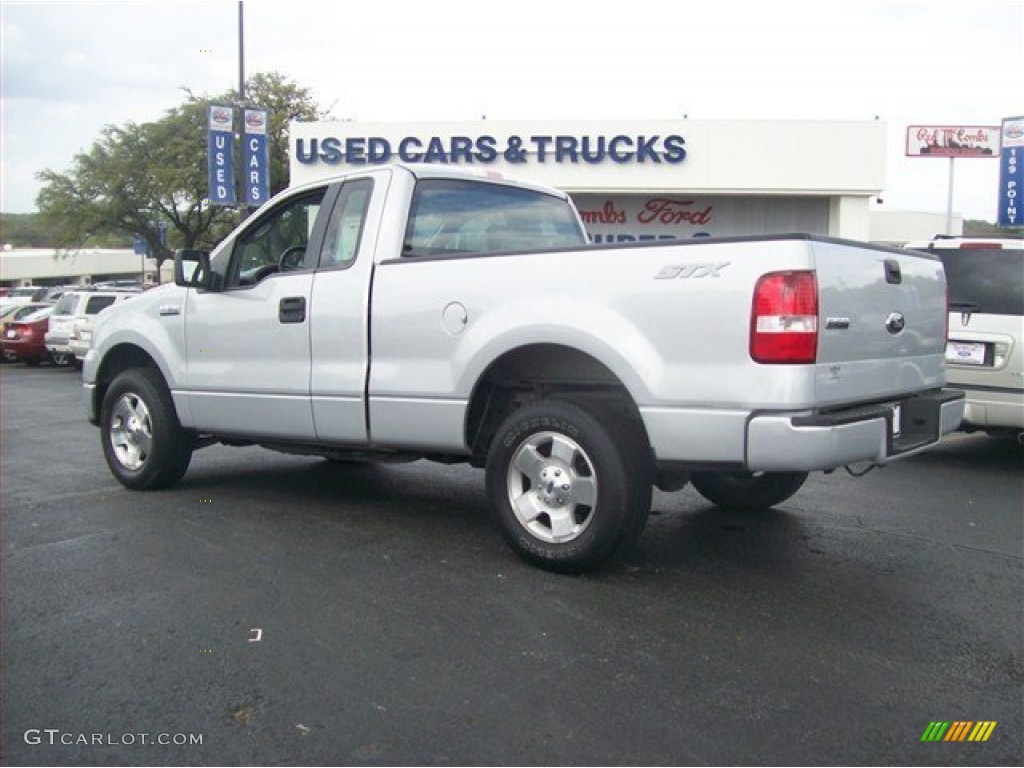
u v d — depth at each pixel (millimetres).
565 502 4535
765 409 3924
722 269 4012
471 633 3871
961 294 7414
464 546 5145
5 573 4688
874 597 4359
